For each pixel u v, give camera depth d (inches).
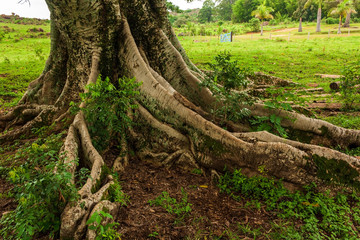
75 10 209.0
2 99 380.5
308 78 506.9
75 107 188.9
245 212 146.6
